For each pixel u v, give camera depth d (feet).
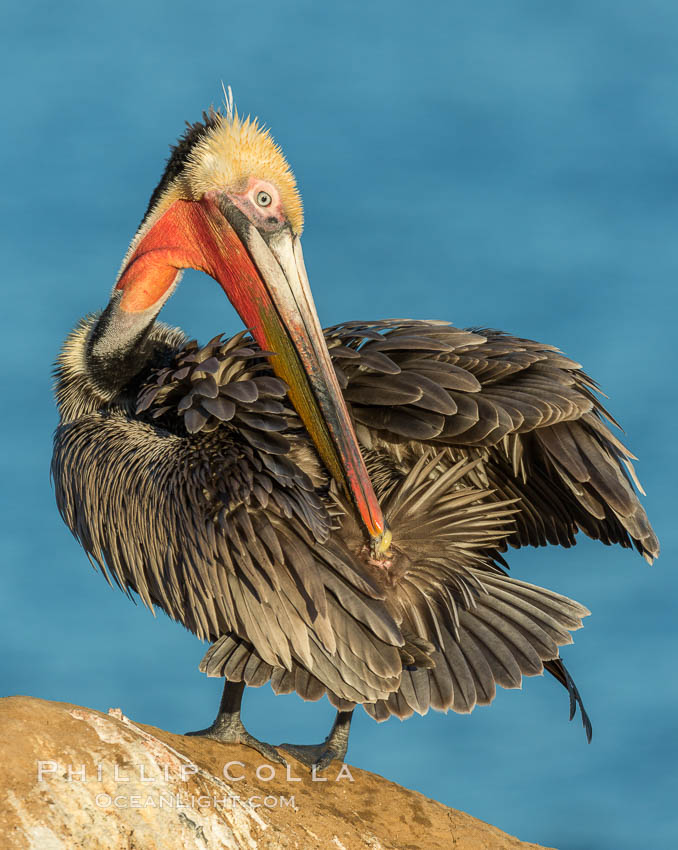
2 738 27.37
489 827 34.24
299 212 38.58
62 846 25.84
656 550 34.37
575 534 37.78
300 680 32.63
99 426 37.83
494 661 33.65
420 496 33.78
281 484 32.17
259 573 31.81
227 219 38.52
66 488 37.68
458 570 33.81
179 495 33.45
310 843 30.19
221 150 38.45
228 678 32.91
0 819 25.75
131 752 28.48
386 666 31.04
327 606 31.40
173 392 36.55
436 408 32.60
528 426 32.86
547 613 34.68
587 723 36.58
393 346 35.32
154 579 34.81
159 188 40.57
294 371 36.60
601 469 33.99
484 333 39.60
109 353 40.47
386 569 33.04
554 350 37.45
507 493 37.24
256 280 38.22
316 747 36.42
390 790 34.47
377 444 35.86
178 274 40.68
